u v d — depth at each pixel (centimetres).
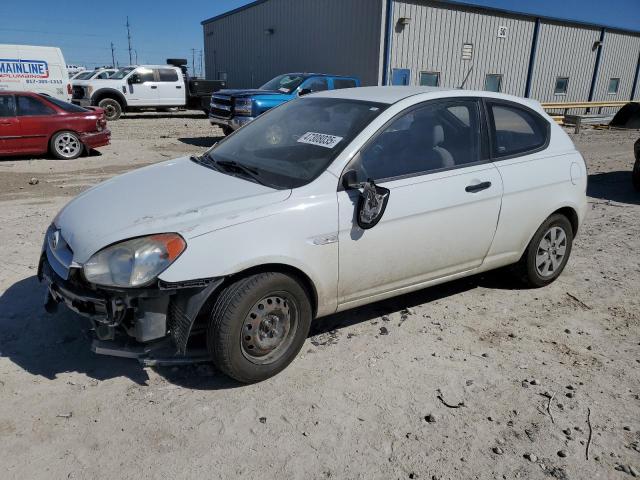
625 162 1259
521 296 467
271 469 261
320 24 2136
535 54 2438
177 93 2200
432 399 319
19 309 403
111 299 286
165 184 351
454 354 369
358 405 311
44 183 877
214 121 1390
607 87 2902
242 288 304
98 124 1158
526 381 341
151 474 255
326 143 356
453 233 389
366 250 348
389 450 277
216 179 352
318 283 334
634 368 361
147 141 1453
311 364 349
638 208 797
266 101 1273
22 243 548
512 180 417
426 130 381
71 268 295
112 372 332
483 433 292
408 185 360
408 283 386
